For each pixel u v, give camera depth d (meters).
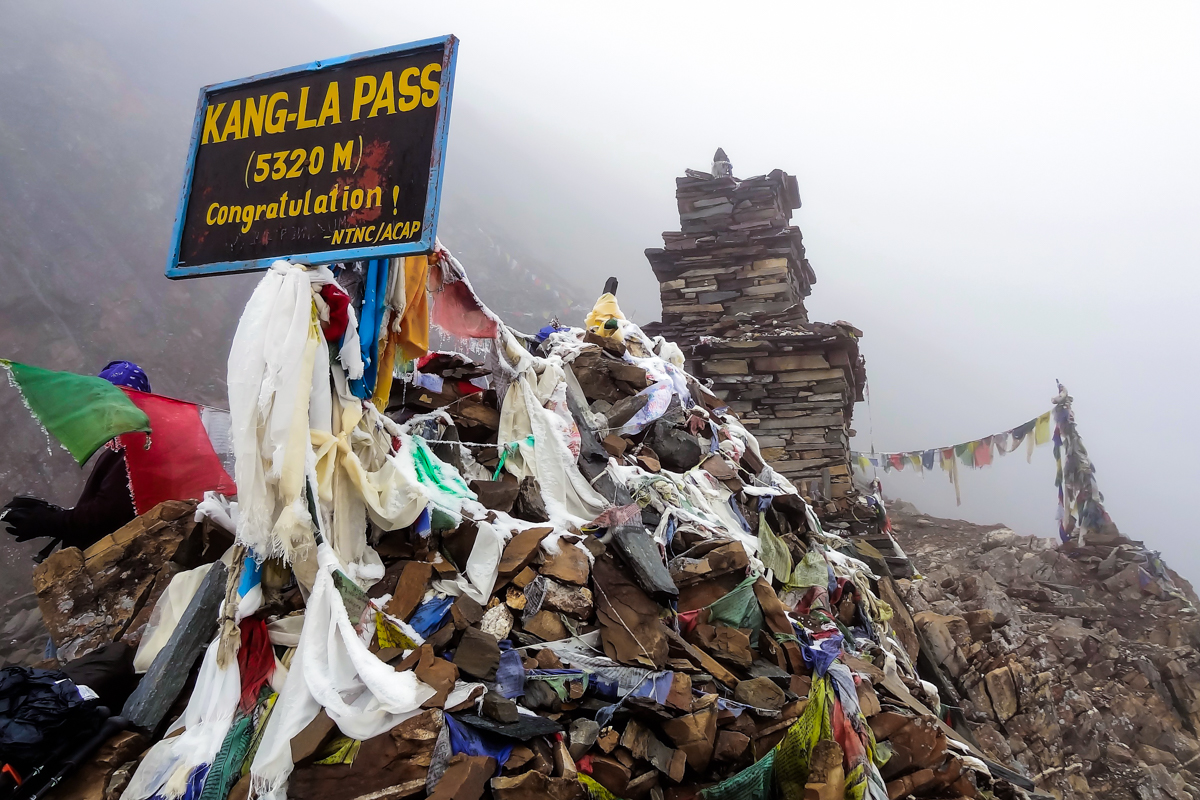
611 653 5.30
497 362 7.23
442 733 4.11
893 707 6.45
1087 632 16.36
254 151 5.75
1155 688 14.86
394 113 5.45
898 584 15.02
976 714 12.02
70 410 4.82
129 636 5.05
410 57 5.51
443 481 6.07
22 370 4.87
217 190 5.77
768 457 17.31
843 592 8.54
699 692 5.35
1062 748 12.23
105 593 5.22
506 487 6.34
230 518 5.42
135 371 6.38
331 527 5.05
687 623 6.00
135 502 5.79
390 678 4.26
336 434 5.25
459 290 6.84
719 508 7.88
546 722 4.54
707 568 6.42
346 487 5.23
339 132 5.55
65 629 5.04
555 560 5.69
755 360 18.09
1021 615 17.08
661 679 5.20
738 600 6.34
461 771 3.90
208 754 4.11
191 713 4.36
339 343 5.31
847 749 5.01
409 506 5.30
